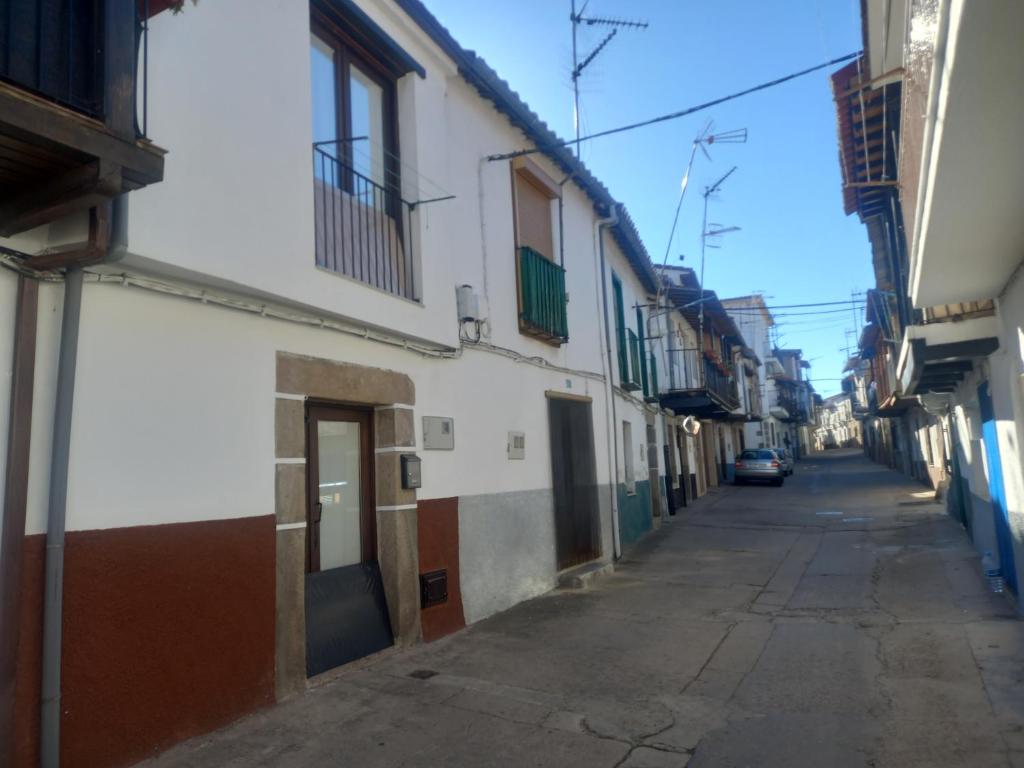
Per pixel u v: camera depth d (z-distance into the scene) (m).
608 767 4.11
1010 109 3.40
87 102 3.42
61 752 3.65
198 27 4.51
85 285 4.00
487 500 7.82
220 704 4.48
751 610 7.84
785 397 54.38
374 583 6.23
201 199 4.39
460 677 5.56
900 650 6.12
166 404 4.35
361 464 6.38
